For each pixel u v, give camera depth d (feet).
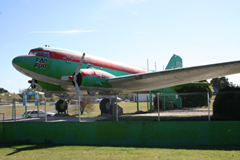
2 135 34.42
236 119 34.73
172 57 84.58
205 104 48.60
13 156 24.62
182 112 41.73
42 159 22.81
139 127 29.78
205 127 28.48
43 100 37.09
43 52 46.06
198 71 42.27
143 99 175.73
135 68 65.21
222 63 37.99
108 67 55.98
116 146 28.86
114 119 38.17
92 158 22.52
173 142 28.89
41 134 32.71
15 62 43.73
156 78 47.50
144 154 23.41
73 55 49.75
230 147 26.37
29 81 50.39
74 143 31.35
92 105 58.85
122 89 55.93
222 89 39.06
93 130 30.99
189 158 21.31
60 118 41.83
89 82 46.26
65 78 43.88
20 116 57.62
